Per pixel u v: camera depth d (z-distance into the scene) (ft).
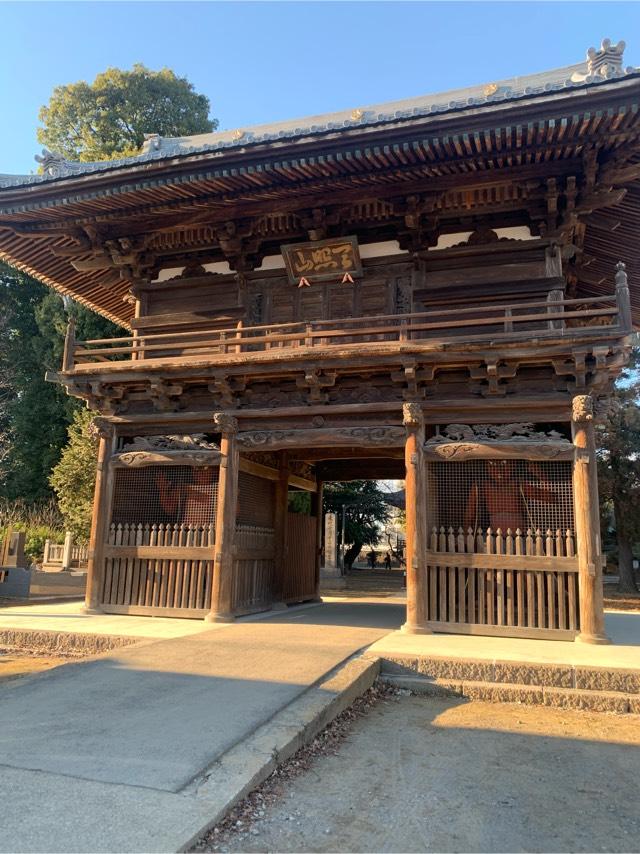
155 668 23.48
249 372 36.96
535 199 35.32
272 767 15.16
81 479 84.02
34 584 58.23
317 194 36.78
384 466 57.52
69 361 40.68
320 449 51.08
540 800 15.62
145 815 11.64
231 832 12.44
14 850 10.14
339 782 16.07
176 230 41.52
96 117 117.70
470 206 36.73
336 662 25.00
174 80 121.19
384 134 31.53
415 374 34.60
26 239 43.32
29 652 32.60
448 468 35.12
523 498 33.76
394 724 21.94
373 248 39.52
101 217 39.86
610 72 31.99
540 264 36.29
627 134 30.12
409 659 27.04
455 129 30.63
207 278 42.47
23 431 114.52
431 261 38.34
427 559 34.22
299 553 54.24
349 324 38.83
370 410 36.37
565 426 35.42
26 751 14.71
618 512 105.40
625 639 32.86
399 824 13.79
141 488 41.45
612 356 31.76
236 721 17.21
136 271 43.83
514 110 29.35
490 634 32.40
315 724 18.44
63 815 11.48
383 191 35.94
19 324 128.88
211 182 35.63
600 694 24.39
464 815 14.48
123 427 42.06
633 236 40.01
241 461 41.70
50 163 41.65
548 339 31.60
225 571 37.93
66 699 19.17
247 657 25.73
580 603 31.22
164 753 14.73
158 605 39.40
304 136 32.37
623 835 13.76
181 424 40.78
